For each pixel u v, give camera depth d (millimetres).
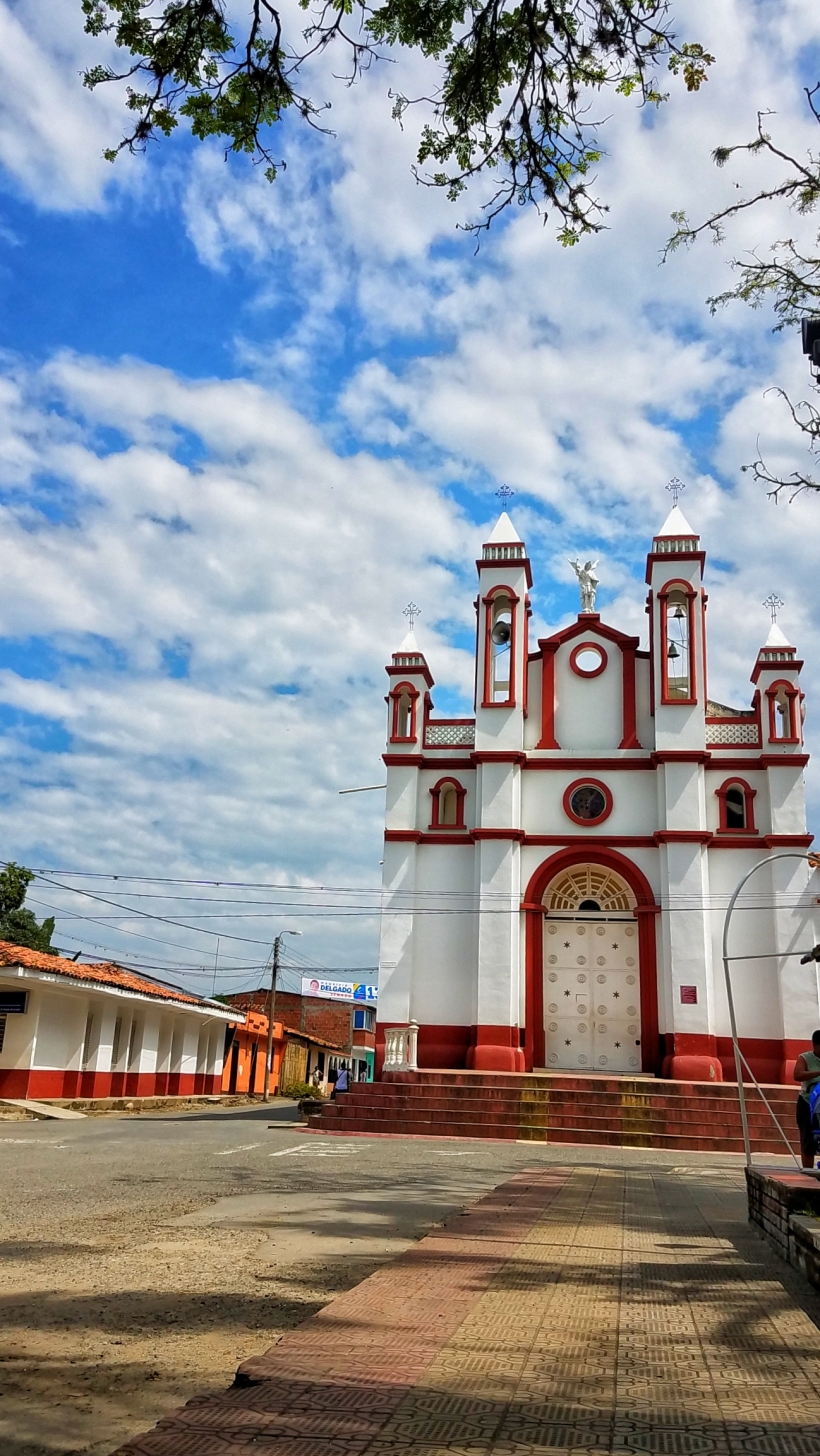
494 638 27047
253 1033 42875
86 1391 4715
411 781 26625
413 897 25781
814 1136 9172
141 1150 16422
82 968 27719
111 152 7758
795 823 24594
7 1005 25656
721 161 10148
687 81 7824
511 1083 22234
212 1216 9680
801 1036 23234
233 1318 5957
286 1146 17422
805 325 10125
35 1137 18781
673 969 23969
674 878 24469
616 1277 6707
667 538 26562
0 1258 7582
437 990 25250
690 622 26250
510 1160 16062
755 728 25812
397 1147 17812
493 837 25312
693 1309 5848
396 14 7559
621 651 26969
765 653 25969
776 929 24016
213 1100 34844
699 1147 19828
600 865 25625
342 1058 60062
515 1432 3902
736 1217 9625
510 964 24531
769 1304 5969
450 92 7922
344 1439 3811
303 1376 4523
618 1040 25000
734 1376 4633
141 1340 5500
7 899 36812
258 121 7699
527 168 8234
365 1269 7375
